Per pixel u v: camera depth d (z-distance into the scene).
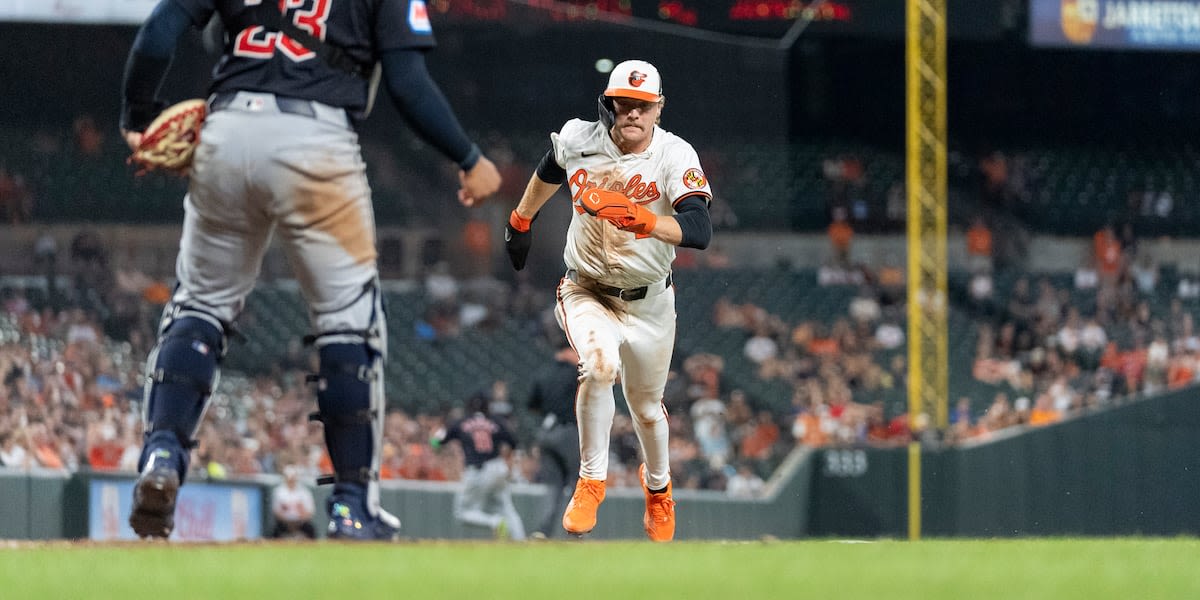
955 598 7.39
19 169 66.06
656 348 18.42
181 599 7.24
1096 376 69.50
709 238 16.44
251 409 51.72
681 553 10.45
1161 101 96.38
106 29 69.81
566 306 18.25
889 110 93.25
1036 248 88.12
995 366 71.38
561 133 17.80
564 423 34.81
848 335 72.00
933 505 55.00
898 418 64.62
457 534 43.78
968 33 82.19
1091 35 82.19
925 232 78.31
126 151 68.38
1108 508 57.28
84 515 36.75
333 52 14.23
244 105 14.08
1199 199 91.25
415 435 50.53
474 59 82.56
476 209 76.19
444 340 67.81
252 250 14.73
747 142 88.50
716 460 55.09
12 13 61.03
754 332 72.50
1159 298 79.88
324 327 14.59
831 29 81.88
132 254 65.69
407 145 76.44
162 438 14.20
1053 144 96.44
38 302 57.25
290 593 7.48
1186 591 7.85
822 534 54.00
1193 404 58.34
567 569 8.95
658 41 86.06
